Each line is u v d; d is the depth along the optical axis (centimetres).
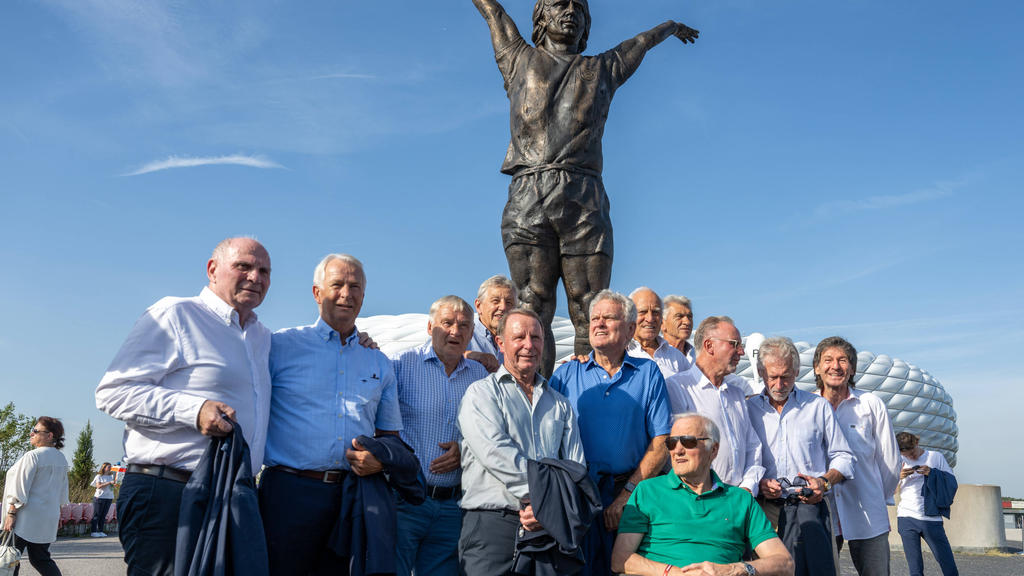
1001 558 1451
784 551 488
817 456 606
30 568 1109
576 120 841
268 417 463
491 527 478
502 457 470
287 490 455
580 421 548
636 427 541
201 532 397
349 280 489
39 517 854
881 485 650
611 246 862
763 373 612
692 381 598
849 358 657
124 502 425
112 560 1220
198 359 436
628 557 498
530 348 500
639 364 559
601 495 530
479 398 494
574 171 842
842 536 637
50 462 869
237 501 400
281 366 479
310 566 462
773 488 572
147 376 429
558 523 440
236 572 391
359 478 454
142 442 427
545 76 852
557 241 852
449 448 521
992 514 1606
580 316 847
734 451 582
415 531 508
